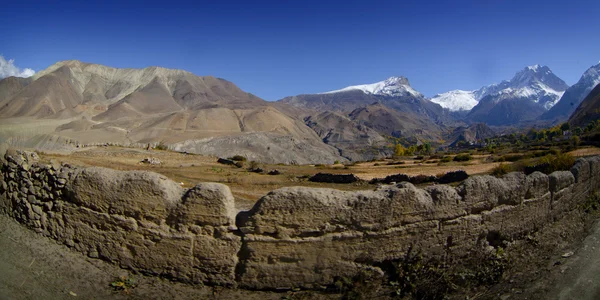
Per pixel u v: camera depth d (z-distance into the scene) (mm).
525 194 8742
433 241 7230
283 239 6535
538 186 9117
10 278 6535
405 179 25391
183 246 6684
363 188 23828
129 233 6922
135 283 6719
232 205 6762
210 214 6590
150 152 47062
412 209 6977
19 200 8297
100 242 7160
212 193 6566
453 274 7082
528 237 8875
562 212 10344
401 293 6680
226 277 6664
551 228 9578
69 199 7426
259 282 6629
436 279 6930
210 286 6727
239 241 6590
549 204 9656
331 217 6613
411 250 7066
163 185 6809
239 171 32562
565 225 9914
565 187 10430
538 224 9250
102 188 7035
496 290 6824
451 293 6789
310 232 6590
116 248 7047
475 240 7754
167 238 6711
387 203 6797
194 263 6703
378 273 6871
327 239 6617
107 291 6492
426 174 29578
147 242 6832
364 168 39844
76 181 7281
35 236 7789
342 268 6738
